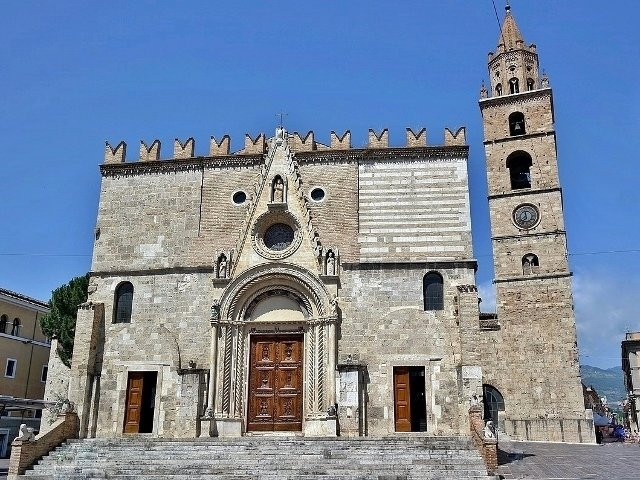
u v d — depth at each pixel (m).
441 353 36.16
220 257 38.88
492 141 63.56
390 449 30.00
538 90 63.50
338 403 35.31
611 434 69.12
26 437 30.11
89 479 27.59
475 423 31.06
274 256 38.38
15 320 61.28
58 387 54.72
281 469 27.91
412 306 37.16
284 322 37.72
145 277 39.91
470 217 38.69
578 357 53.91
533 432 52.88
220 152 42.09
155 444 31.70
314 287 37.28
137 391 37.91
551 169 60.72
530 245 58.69
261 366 37.50
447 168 39.88
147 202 41.66
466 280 37.41
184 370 36.47
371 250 38.56
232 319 37.72
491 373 55.53
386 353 36.50
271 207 39.16
